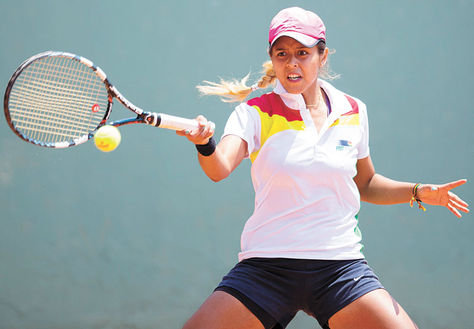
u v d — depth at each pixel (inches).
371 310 344.8
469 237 834.2
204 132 327.0
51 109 369.7
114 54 815.1
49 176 795.4
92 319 776.9
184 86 824.3
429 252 827.4
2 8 800.9
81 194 798.5
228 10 837.2
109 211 800.3
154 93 817.5
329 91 390.6
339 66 844.0
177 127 335.0
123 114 806.5
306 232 360.5
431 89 853.2
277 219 365.1
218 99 826.8
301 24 361.1
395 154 843.4
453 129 852.0
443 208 834.8
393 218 829.8
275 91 380.5
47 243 786.2
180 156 818.2
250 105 377.1
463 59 858.8
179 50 826.2
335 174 364.5
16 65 798.5
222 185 820.0
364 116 398.9
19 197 787.4
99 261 791.1
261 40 837.8
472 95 856.3
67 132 500.4
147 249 799.7
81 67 633.6
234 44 835.4
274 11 841.5
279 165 360.2
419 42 855.1
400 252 825.5
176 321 784.3
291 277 358.9
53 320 772.0
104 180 804.0
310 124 369.1
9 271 774.5
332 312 355.9
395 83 849.5
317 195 363.3
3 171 786.2
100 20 815.7
